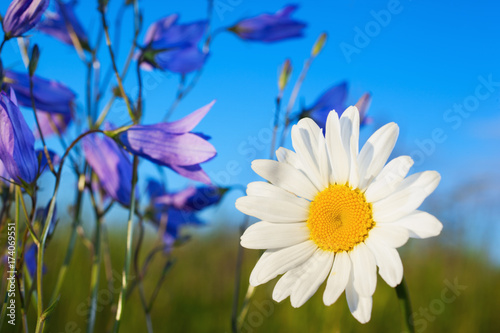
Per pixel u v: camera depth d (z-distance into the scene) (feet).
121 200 0.63
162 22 0.71
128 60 0.62
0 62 0.53
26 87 0.64
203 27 0.73
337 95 0.74
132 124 0.55
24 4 0.52
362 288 0.47
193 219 0.78
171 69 0.70
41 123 0.70
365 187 0.51
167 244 0.76
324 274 0.50
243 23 0.78
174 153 0.55
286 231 0.51
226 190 0.75
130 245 0.53
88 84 0.63
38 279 0.48
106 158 0.62
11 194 0.56
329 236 0.50
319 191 0.52
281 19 0.80
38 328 0.47
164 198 0.74
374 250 0.48
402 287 0.46
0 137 0.48
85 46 0.68
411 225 0.47
